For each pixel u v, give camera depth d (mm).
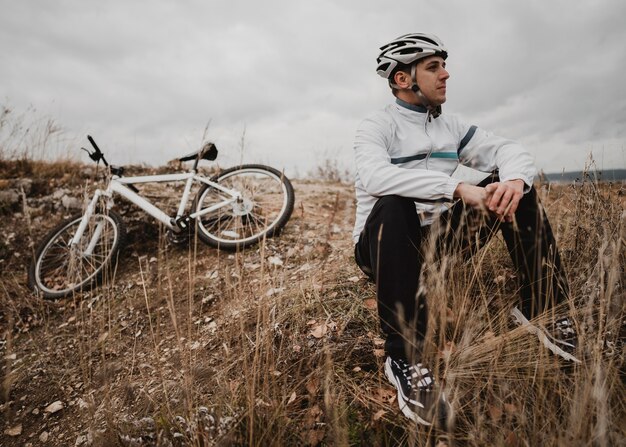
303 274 2529
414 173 1404
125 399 1789
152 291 2832
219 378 1696
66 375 2182
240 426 1374
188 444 1318
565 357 1379
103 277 3059
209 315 2377
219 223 3301
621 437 1033
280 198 4070
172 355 2078
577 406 1109
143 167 5234
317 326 1897
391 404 1471
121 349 2307
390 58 1621
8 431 1872
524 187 1460
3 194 3914
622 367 1377
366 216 1691
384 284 1361
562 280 1468
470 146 1776
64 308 2854
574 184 1818
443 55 1620
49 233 3256
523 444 1155
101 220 3254
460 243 1605
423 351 1258
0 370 2305
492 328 1597
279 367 1735
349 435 1363
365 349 1735
